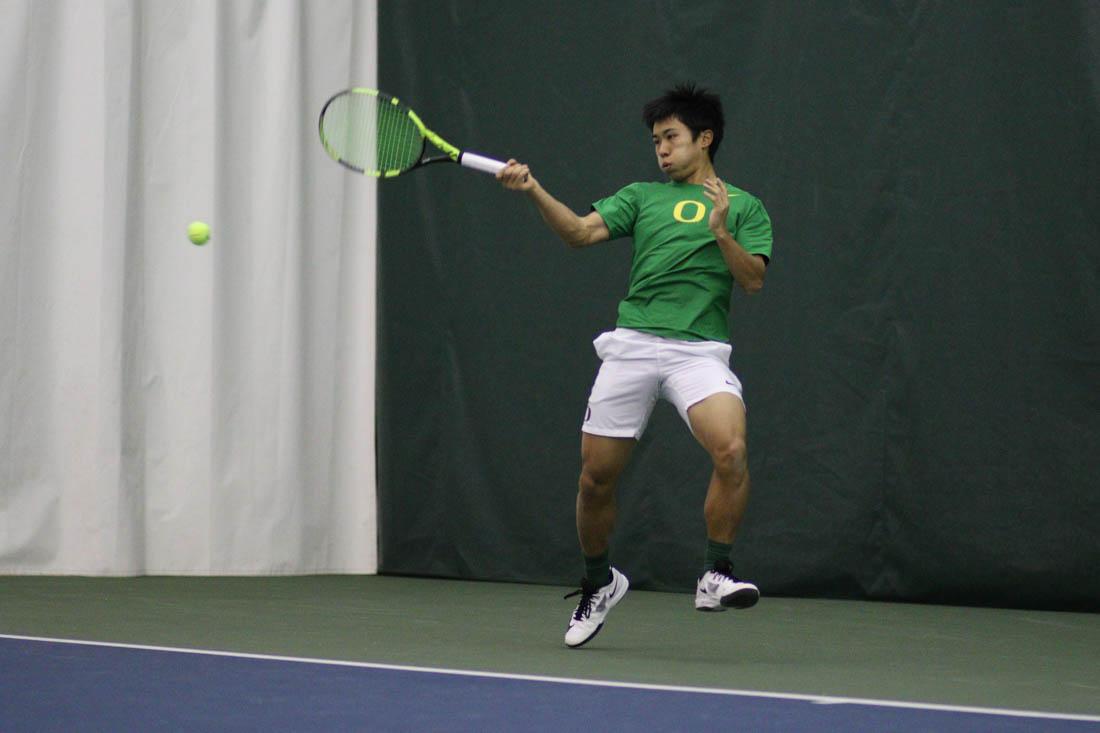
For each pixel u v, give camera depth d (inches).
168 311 463.5
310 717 189.9
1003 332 393.7
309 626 326.6
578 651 284.7
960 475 397.7
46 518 451.5
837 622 352.5
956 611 384.2
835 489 412.2
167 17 465.1
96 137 455.8
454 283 467.8
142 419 459.5
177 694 210.5
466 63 468.1
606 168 445.4
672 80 436.8
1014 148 393.4
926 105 404.8
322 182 481.4
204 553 462.3
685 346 276.4
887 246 408.8
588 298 448.5
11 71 451.2
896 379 406.3
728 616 364.2
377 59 484.7
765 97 424.5
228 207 467.8
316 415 480.4
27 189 452.8
